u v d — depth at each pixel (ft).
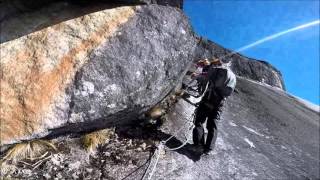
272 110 32.78
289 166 24.27
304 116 37.68
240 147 23.16
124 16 18.75
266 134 27.40
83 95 16.81
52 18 17.65
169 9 20.22
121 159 17.79
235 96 31.27
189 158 19.63
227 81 19.98
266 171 22.16
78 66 17.04
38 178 15.48
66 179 15.88
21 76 16.05
